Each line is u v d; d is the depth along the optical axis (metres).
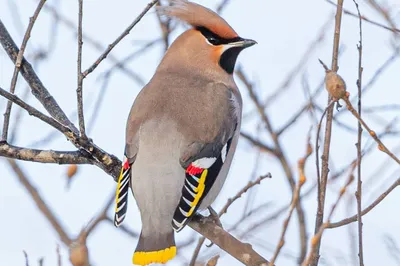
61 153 11.33
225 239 10.73
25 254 11.16
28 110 10.62
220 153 11.52
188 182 11.05
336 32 9.95
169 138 11.30
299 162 8.10
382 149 8.67
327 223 8.10
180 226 10.71
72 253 9.88
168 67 12.80
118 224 10.74
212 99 11.92
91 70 10.77
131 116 11.73
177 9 13.05
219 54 12.80
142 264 10.70
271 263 8.12
